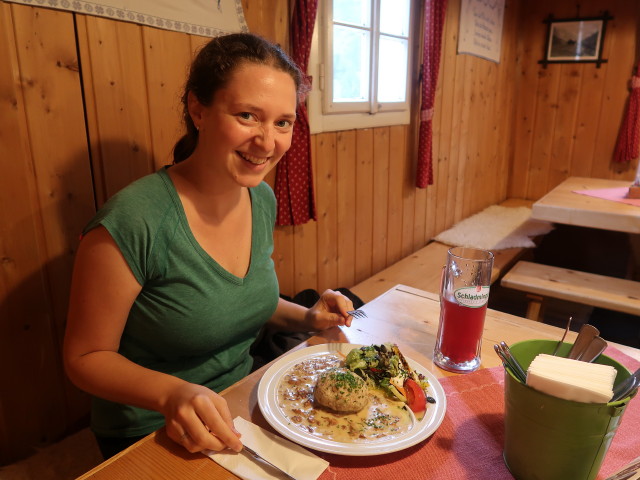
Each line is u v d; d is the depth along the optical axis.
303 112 1.92
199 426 0.72
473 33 3.21
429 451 0.75
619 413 0.61
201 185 1.00
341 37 2.22
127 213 0.92
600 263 3.43
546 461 0.65
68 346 0.92
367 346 0.97
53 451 1.42
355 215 2.49
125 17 1.36
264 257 1.14
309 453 0.72
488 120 3.76
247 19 1.72
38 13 1.21
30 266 1.31
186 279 0.98
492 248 3.01
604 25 3.62
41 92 1.25
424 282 2.54
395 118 2.63
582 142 3.93
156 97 1.49
